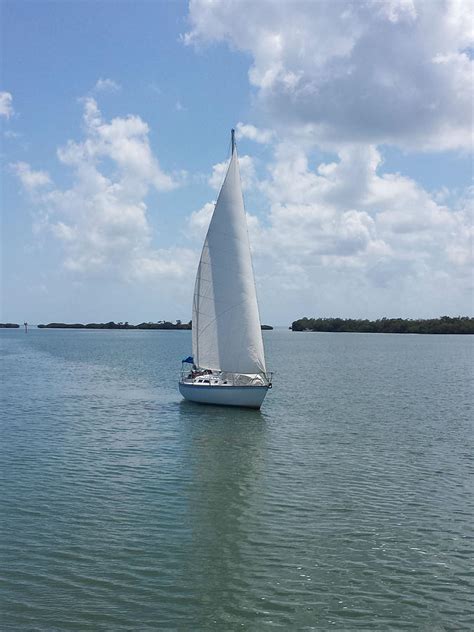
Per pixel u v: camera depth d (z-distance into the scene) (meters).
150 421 44.12
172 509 23.77
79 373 86.94
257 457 32.72
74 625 15.18
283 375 85.19
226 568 18.52
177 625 15.30
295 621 15.64
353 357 130.50
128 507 23.91
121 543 20.23
